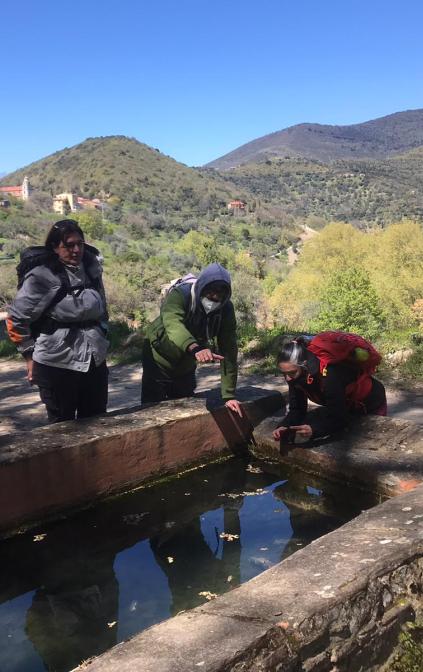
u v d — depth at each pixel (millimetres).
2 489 2824
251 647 1528
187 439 3635
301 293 49781
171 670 1440
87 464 3146
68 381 3615
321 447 3479
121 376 8562
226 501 3277
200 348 3434
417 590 2029
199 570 2545
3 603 2365
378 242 59094
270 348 8961
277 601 1736
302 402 3744
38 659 1995
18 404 7090
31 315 3430
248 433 3957
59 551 2760
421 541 2104
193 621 1661
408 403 6414
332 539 2154
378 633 1862
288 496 3334
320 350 3496
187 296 3623
